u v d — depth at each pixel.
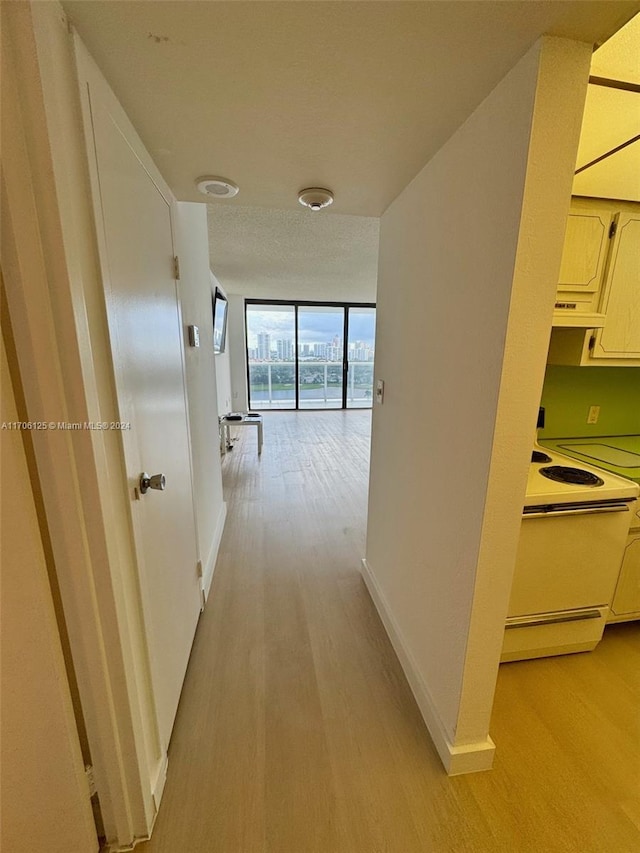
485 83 0.91
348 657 1.69
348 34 0.77
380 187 1.52
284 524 2.99
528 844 1.05
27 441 0.77
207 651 1.72
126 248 1.03
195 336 2.08
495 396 0.95
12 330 0.71
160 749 1.16
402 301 1.58
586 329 1.70
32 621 0.81
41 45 0.64
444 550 1.25
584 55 0.79
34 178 0.67
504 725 1.39
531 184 0.82
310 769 1.23
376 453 2.03
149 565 1.14
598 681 1.59
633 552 1.67
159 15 0.73
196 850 1.03
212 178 1.44
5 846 0.94
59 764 0.90
